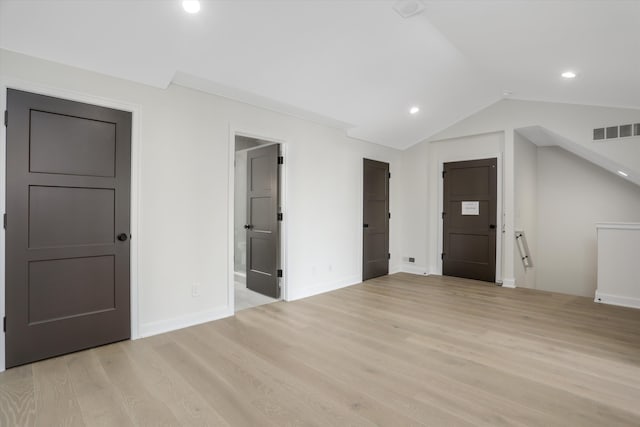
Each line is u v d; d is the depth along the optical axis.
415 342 2.98
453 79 4.23
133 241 2.99
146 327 3.08
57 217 2.62
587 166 5.68
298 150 4.43
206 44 2.77
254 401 2.05
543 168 6.11
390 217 6.08
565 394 2.14
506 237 5.14
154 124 3.11
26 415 1.90
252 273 4.83
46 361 2.55
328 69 3.48
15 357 2.45
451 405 2.02
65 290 2.67
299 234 4.45
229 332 3.20
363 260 5.46
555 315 3.73
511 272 5.10
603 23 2.49
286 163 4.30
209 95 3.50
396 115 4.92
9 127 2.41
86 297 2.76
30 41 2.38
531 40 3.02
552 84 4.07
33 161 2.51
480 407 2.00
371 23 2.95
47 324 2.58
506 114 5.10
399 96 4.40
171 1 2.32
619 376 2.37
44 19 2.26
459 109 5.21
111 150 2.87
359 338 3.07
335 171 4.97
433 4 2.69
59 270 2.64
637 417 1.90
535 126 4.86
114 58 2.69
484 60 3.71
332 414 1.93
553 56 3.26
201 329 3.27
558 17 2.55
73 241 2.69
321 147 4.75
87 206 2.76
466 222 5.63
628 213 5.34
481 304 4.17
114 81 2.87
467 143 5.62
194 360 2.60
